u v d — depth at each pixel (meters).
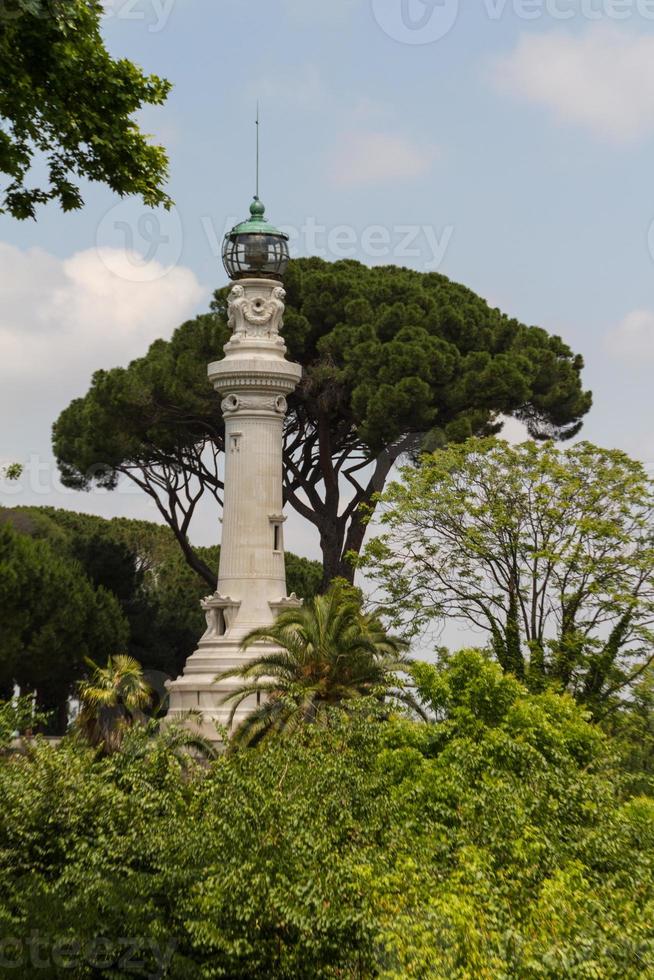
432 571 63.81
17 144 31.84
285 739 35.53
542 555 60.06
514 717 41.41
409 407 76.25
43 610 85.25
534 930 24.03
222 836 29.86
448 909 23.77
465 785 34.12
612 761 40.00
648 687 59.19
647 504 62.22
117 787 34.72
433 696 43.38
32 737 39.62
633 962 22.83
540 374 85.00
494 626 61.94
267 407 71.69
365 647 54.09
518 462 63.81
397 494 64.62
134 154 32.34
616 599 59.34
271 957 27.91
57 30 29.64
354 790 32.56
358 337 80.06
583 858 29.88
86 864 31.44
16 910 31.78
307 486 84.25
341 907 26.72
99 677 63.72
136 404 80.06
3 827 32.59
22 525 105.56
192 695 68.62
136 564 108.81
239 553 70.75
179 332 84.81
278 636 54.25
